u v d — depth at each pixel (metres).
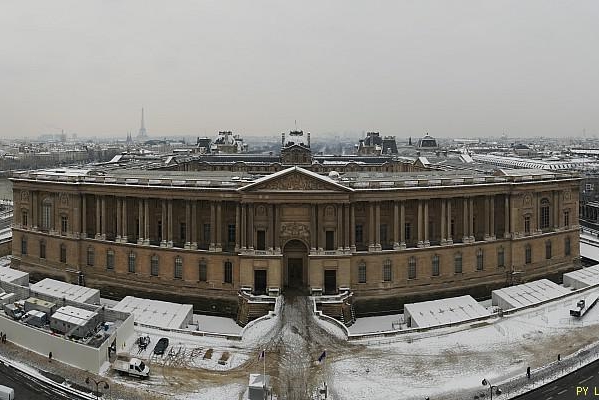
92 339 85.56
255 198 107.06
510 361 83.19
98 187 119.25
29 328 88.06
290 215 108.44
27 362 83.75
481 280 120.00
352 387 75.50
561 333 93.69
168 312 101.94
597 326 96.38
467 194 117.06
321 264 107.94
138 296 116.56
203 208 112.81
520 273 122.75
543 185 126.00
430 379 77.69
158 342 87.88
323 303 102.81
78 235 122.38
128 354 85.31
